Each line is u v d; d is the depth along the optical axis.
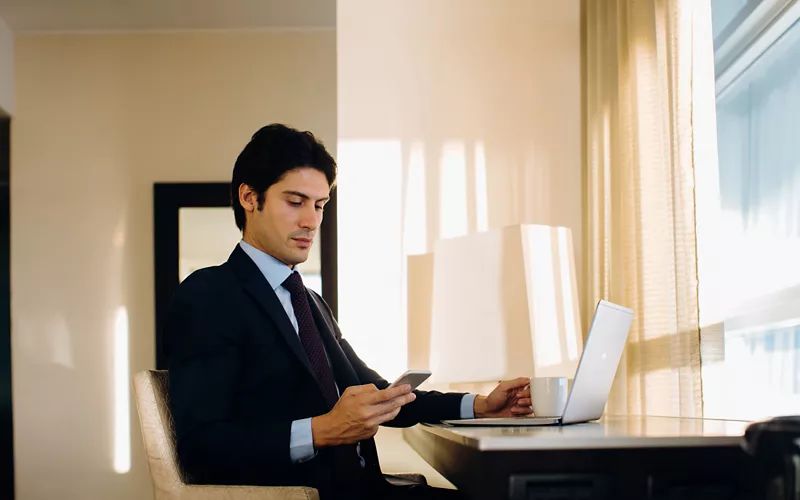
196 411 1.53
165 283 4.42
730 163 2.44
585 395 1.62
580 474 1.16
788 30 2.14
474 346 2.63
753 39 2.32
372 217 3.10
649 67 2.47
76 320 4.43
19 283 4.46
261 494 1.48
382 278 3.07
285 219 1.75
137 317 4.44
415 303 2.96
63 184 4.51
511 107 3.16
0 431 4.32
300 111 4.55
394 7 3.20
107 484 4.33
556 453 1.17
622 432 1.30
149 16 4.42
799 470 1.06
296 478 1.57
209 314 1.62
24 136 4.53
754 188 2.30
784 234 2.13
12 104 4.52
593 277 2.88
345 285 3.06
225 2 4.25
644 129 2.46
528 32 3.19
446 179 3.12
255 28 4.59
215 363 1.57
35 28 4.54
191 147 4.54
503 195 3.12
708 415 2.12
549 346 2.57
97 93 4.56
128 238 4.49
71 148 4.53
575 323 2.65
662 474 1.17
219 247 4.46
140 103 4.56
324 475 1.59
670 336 2.34
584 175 3.05
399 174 3.12
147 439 1.57
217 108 4.55
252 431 1.51
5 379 4.37
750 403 2.27
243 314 1.64
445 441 1.50
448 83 3.17
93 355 4.42
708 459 1.17
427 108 3.16
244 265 1.73
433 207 3.11
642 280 2.42
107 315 4.44
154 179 4.52
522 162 3.13
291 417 1.64
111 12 4.36
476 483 1.20
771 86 2.21
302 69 4.58
